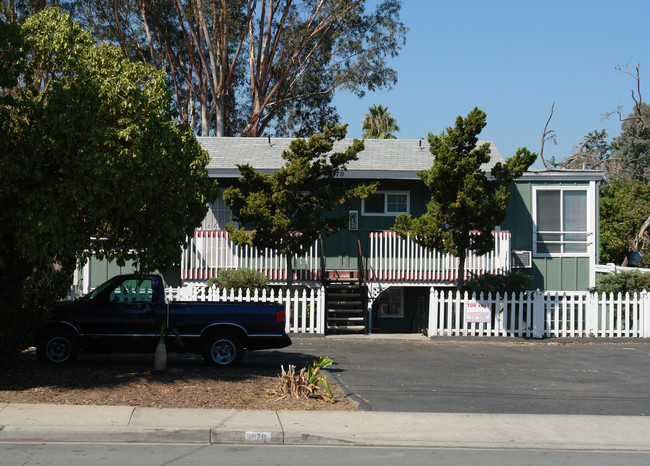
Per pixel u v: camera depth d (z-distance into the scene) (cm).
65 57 1230
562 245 2544
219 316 1458
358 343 1964
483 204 1983
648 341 2078
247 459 834
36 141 1159
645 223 3631
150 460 818
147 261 1337
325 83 4141
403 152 2748
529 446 937
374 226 2559
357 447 916
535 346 1959
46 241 1157
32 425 925
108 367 1404
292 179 2023
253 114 4038
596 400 1220
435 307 2094
